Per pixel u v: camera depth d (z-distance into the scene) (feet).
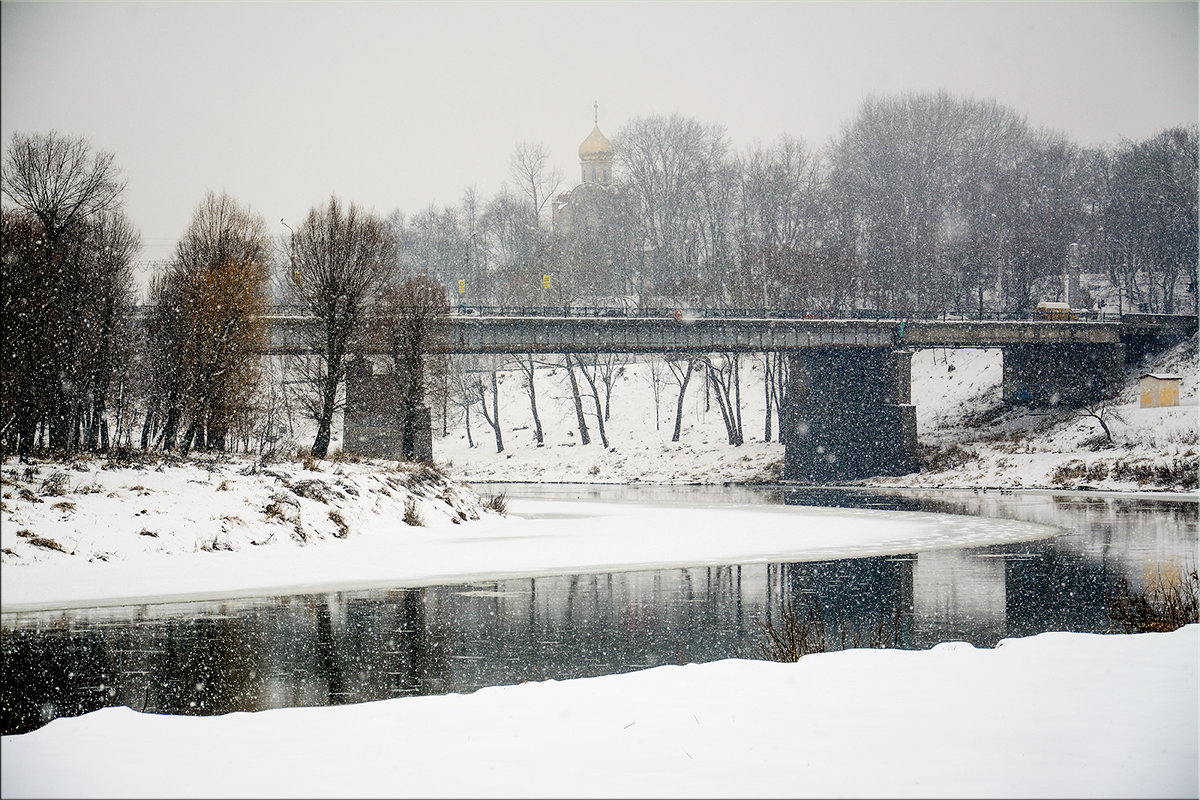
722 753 34.55
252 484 141.79
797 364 306.35
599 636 81.82
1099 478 253.85
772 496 250.98
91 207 164.86
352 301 189.57
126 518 123.75
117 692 63.57
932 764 32.78
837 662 50.65
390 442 204.13
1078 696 41.83
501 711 41.96
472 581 112.27
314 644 78.43
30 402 140.36
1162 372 298.97
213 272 169.07
